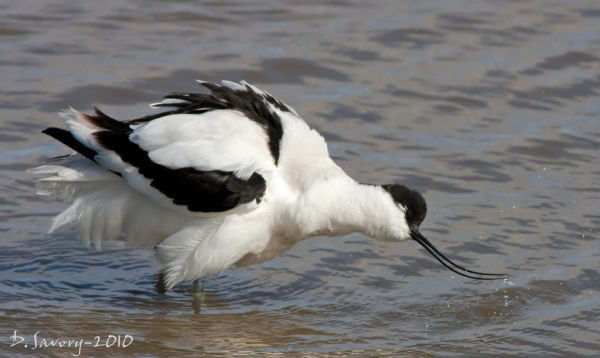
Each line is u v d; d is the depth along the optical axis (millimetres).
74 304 10625
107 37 17938
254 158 10297
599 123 15750
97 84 16125
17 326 9938
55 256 11719
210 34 18359
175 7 19391
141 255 11984
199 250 10562
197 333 10094
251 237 10562
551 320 10516
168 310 10688
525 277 11445
